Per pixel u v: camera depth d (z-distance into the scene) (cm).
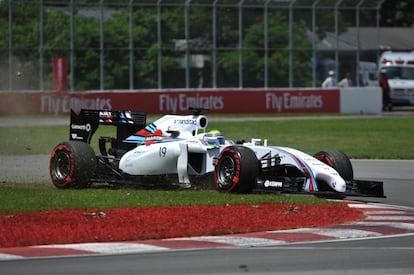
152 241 3541
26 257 3203
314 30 14238
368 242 3559
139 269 3017
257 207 4347
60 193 4828
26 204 4341
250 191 4825
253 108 13750
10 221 3853
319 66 14338
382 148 8581
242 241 3553
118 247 3406
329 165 4894
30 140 8938
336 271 3008
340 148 8506
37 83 12525
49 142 8744
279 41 14025
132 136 5334
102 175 5316
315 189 4575
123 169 5216
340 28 14425
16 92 12175
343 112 14362
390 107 16462
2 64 12375
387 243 3541
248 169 4722
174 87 13412
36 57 12525
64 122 11344
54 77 12612
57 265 3067
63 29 12694
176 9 13362
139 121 5428
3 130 10162
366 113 14475
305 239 3609
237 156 4741
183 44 13438
